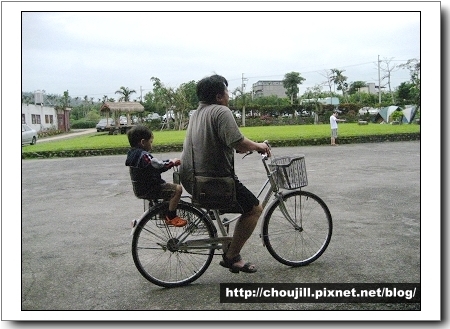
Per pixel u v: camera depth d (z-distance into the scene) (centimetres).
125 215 582
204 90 325
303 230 411
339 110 3959
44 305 309
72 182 934
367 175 855
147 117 4344
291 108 4003
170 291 328
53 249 434
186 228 339
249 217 333
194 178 320
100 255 411
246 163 1130
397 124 2769
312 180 805
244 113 3928
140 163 318
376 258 375
